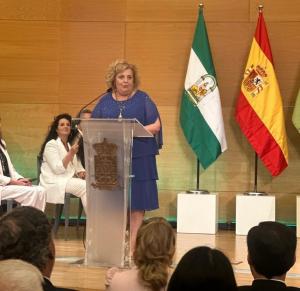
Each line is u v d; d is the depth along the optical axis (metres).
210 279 2.31
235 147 9.59
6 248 2.91
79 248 7.36
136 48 9.75
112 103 5.96
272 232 2.98
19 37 9.88
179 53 9.66
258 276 3.02
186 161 9.72
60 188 8.18
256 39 9.20
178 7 9.65
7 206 7.66
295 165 9.46
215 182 9.66
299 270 6.00
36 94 9.88
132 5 9.74
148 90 9.74
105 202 5.64
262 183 9.55
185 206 9.11
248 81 9.18
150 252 2.99
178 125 9.70
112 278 3.07
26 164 9.91
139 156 5.89
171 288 2.36
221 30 9.58
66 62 9.83
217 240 8.33
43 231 2.98
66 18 9.82
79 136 8.16
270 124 9.09
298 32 9.41
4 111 9.92
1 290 1.98
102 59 9.79
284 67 9.45
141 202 5.89
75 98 9.83
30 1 9.86
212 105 9.21
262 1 9.49
